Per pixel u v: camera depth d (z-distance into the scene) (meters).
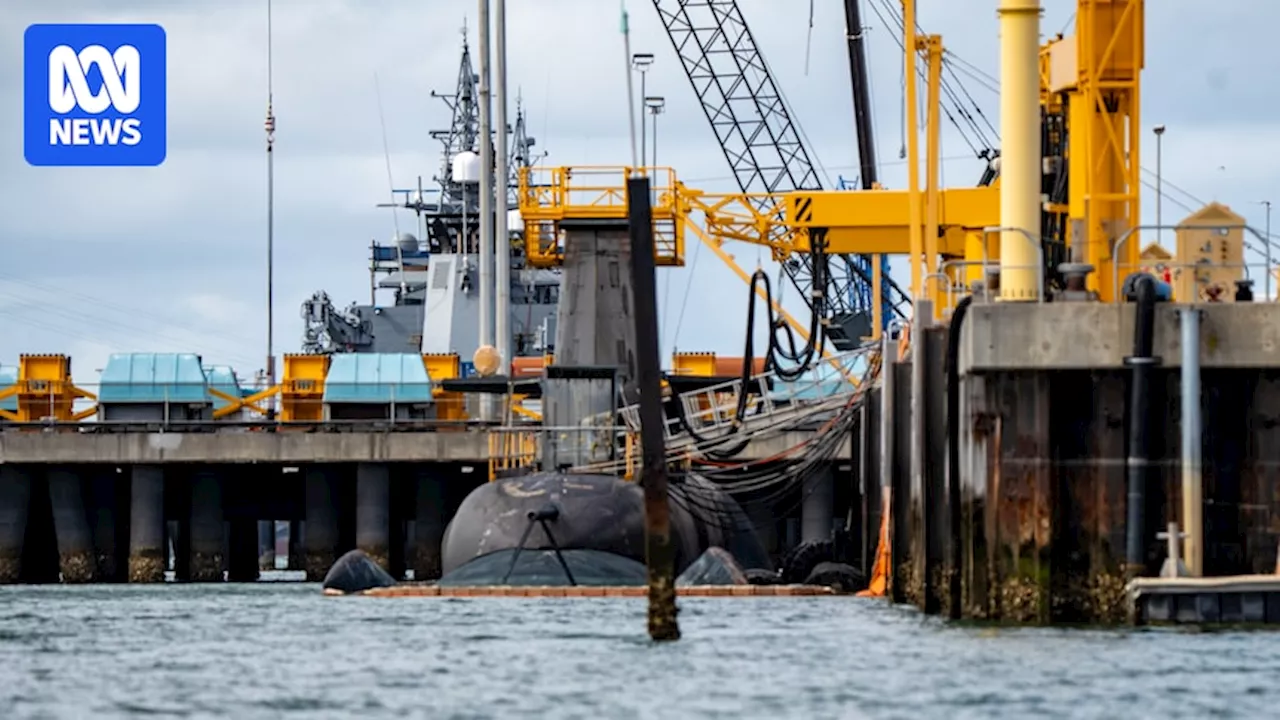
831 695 93.50
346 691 96.75
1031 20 117.44
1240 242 116.31
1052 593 112.81
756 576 154.38
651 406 109.44
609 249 174.75
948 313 124.56
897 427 137.50
